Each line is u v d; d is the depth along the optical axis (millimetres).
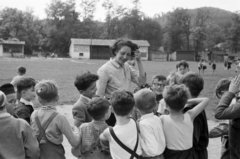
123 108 3100
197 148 3547
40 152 3395
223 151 4148
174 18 107438
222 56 95000
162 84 5156
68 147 6457
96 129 3492
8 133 3141
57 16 103875
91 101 3508
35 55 91062
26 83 4090
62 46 100375
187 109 3578
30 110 4094
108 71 4340
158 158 3174
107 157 3531
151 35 107438
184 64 7363
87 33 106812
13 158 3113
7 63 44500
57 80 21625
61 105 11539
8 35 100188
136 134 3166
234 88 3510
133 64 7016
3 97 3184
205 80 24594
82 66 42750
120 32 111625
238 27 103625
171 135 3287
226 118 3344
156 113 4855
